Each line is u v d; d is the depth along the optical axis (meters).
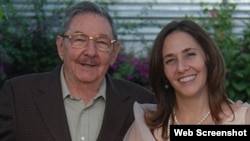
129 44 5.57
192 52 2.81
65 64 3.11
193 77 2.80
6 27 5.35
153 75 2.99
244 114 2.80
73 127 3.09
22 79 3.20
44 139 3.00
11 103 3.07
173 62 2.84
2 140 3.04
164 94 3.01
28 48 5.26
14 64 5.22
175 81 2.84
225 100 2.90
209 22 5.35
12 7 5.29
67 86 3.15
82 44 3.01
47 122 3.03
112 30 3.09
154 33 5.64
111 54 3.12
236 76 4.77
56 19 5.45
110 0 5.67
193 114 2.92
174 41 2.82
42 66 5.29
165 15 5.69
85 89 3.12
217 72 2.86
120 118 3.19
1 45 5.19
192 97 2.87
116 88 3.33
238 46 5.04
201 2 5.64
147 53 5.38
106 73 3.35
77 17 3.03
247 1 5.67
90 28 2.99
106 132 3.11
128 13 5.68
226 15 5.36
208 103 2.90
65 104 3.13
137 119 2.99
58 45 3.18
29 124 3.03
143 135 2.92
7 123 3.04
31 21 5.46
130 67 5.11
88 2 3.12
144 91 3.39
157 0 5.71
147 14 5.68
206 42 2.85
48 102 3.09
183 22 2.88
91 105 3.16
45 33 5.38
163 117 2.96
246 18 5.64
